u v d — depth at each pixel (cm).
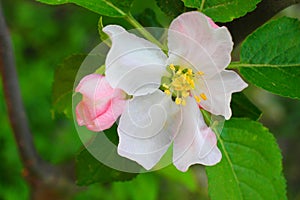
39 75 69
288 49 26
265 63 26
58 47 72
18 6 74
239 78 23
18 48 70
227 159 26
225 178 26
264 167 26
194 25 23
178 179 38
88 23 72
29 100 67
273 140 26
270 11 26
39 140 63
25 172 37
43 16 74
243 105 27
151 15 28
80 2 25
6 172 61
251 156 26
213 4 25
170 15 25
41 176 36
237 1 25
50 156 62
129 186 46
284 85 26
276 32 26
